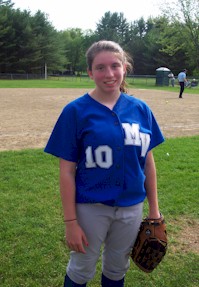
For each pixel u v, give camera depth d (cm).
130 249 241
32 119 1163
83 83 4172
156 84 3947
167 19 4266
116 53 215
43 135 887
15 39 5703
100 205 219
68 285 242
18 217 411
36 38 5884
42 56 6053
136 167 219
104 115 213
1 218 407
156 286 300
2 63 5712
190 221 418
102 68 214
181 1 4091
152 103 1808
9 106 1559
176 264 330
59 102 1764
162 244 231
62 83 4081
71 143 215
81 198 219
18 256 333
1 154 666
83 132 212
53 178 539
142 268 239
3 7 5906
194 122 1159
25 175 549
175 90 3123
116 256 239
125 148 212
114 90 217
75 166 222
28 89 2850
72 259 240
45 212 426
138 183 222
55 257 335
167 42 4634
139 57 7306
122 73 219
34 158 641
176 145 777
